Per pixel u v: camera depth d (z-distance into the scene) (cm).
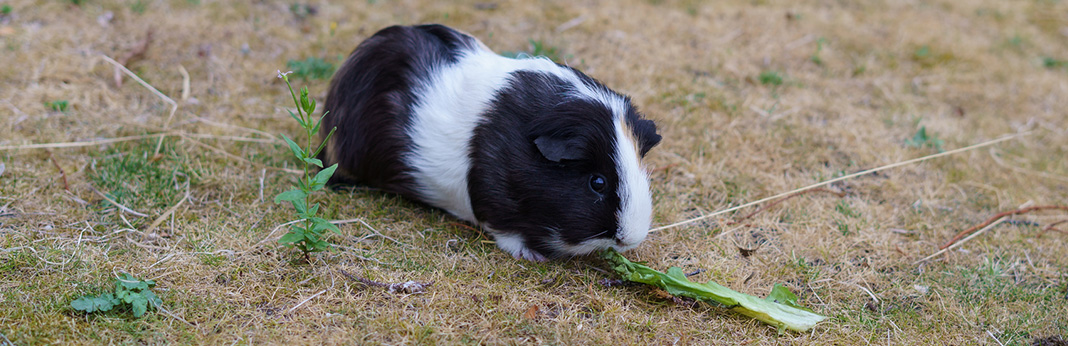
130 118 157
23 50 163
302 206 137
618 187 139
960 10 223
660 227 148
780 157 161
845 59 183
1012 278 147
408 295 138
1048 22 224
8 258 137
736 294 139
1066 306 143
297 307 136
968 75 183
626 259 141
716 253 146
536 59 145
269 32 174
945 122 171
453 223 147
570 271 142
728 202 153
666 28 185
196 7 175
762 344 137
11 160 148
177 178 149
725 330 138
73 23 169
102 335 132
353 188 150
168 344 132
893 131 168
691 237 148
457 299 138
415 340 134
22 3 170
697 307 140
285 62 169
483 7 185
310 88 165
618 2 196
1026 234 153
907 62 186
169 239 141
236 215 145
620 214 139
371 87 147
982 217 155
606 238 140
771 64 179
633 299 140
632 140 140
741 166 158
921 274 146
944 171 162
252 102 162
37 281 136
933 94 178
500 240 144
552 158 138
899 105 174
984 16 222
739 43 183
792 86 174
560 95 141
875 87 177
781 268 145
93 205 144
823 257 147
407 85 146
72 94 158
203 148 153
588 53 175
